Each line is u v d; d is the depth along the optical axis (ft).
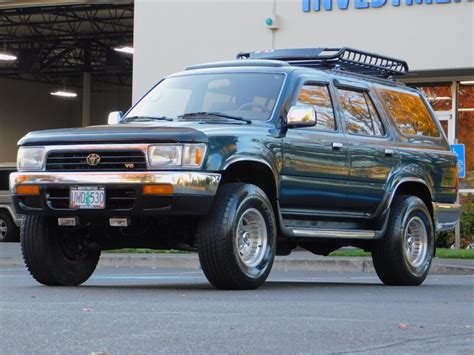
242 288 32.86
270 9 83.25
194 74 38.42
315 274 52.65
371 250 40.47
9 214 98.12
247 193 32.58
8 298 29.35
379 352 19.17
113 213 31.78
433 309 27.73
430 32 77.51
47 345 19.24
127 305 26.91
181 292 31.96
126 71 191.11
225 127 32.81
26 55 185.06
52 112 208.13
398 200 40.37
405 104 42.55
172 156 31.24
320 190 36.14
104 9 141.28
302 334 21.38
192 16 86.53
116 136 31.86
